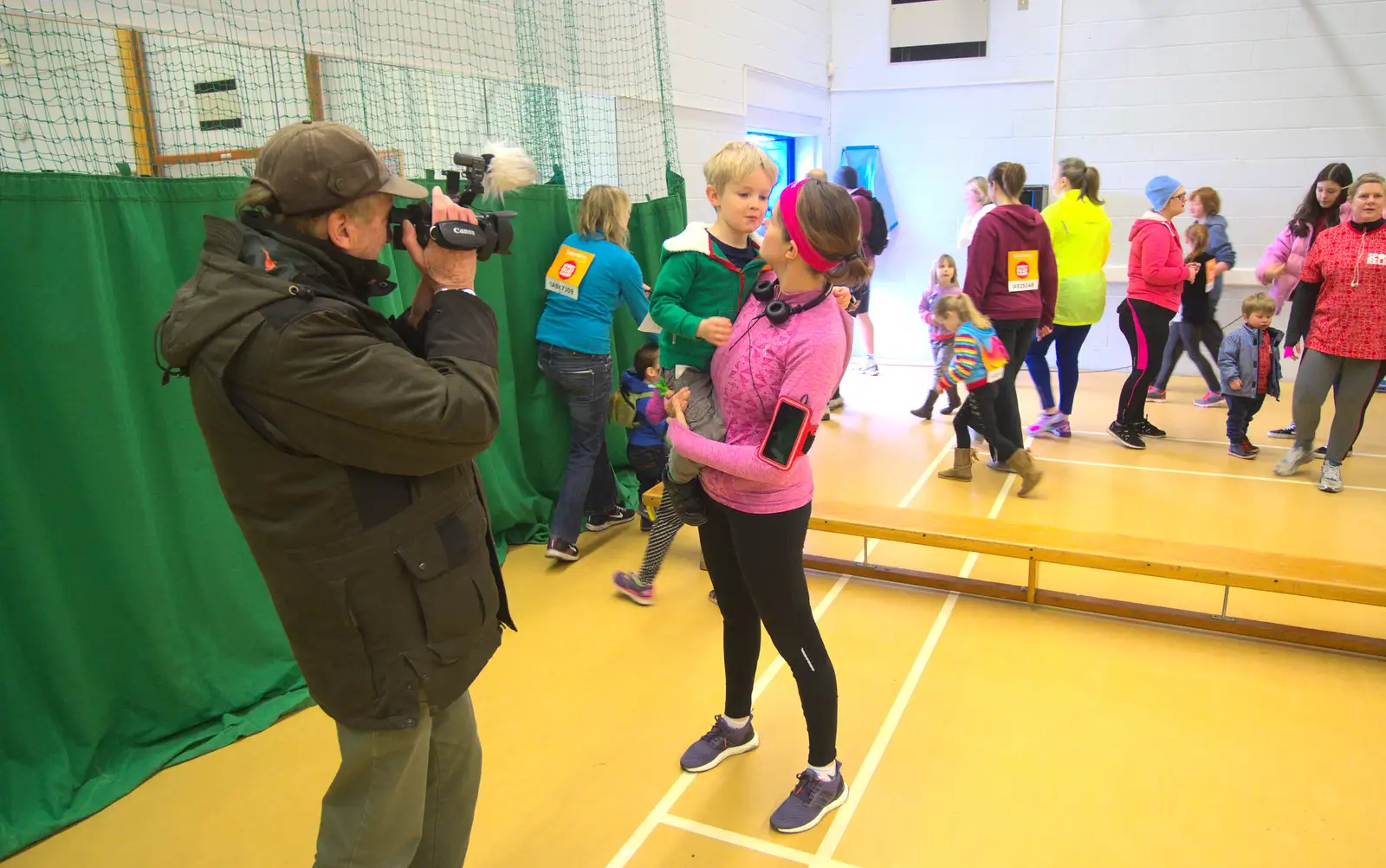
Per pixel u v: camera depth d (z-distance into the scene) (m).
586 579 3.43
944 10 6.97
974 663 2.74
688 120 5.28
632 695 2.61
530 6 3.72
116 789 2.21
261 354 1.12
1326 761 2.21
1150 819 2.01
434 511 1.29
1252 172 6.41
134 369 2.29
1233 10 6.23
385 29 3.05
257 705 2.57
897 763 2.25
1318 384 3.99
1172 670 2.66
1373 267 3.73
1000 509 3.99
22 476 2.07
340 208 1.19
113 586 2.23
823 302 1.78
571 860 1.94
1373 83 6.01
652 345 3.86
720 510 1.99
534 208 3.62
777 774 2.23
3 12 2.04
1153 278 4.63
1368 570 2.71
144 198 2.27
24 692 2.12
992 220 4.23
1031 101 6.88
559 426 3.87
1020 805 2.08
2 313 2.01
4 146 2.12
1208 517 3.80
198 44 2.47
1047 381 5.17
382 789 1.33
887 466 4.70
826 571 3.44
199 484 2.44
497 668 2.77
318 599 1.23
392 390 1.16
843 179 6.85
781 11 6.42
